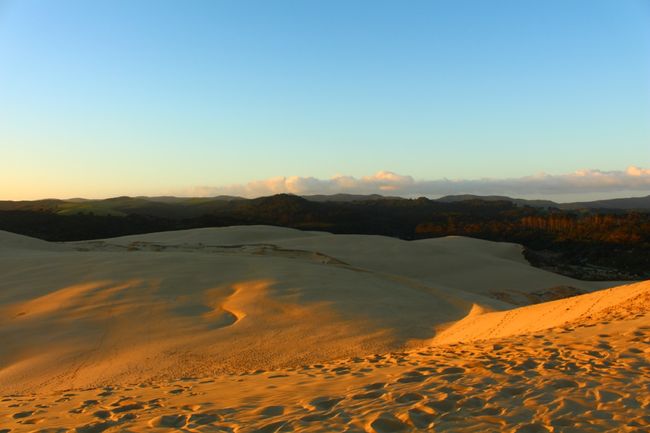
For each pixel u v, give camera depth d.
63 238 66.44
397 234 93.62
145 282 22.97
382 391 5.95
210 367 12.84
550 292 33.38
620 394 5.16
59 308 19.30
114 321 17.75
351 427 4.57
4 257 29.59
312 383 7.33
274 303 19.66
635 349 7.25
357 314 18.16
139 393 8.07
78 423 5.66
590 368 6.36
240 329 16.45
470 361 7.52
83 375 12.82
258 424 4.93
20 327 17.33
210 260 28.20
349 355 13.28
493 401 5.15
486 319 16.09
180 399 6.94
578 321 11.84
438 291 25.44
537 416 4.62
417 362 8.27
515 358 7.44
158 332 16.50
